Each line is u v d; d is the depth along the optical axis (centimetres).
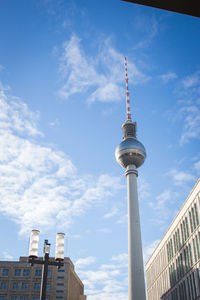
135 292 9925
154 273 11662
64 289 9919
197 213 7706
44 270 1934
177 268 9025
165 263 10244
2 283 10119
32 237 2020
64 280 10056
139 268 10331
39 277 10144
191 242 8012
